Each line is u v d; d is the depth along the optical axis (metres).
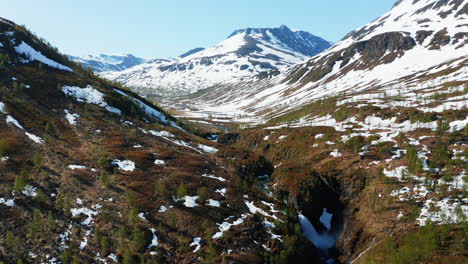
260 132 170.00
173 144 129.50
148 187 89.25
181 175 99.19
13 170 84.31
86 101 146.38
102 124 130.38
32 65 156.88
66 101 139.25
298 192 100.81
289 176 110.44
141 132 134.12
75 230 69.06
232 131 195.00
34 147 98.62
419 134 112.38
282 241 76.75
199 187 93.94
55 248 63.56
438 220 70.81
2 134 100.00
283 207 94.38
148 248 67.44
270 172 124.00
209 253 68.12
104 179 86.69
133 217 73.38
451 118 115.88
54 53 191.50
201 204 85.19
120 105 156.00
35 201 74.62
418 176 89.44
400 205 80.44
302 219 94.88
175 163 108.44
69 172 89.81
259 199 96.75
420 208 77.00
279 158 138.50
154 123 155.12
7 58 148.50
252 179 111.31
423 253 61.00
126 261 62.34
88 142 111.81
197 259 66.69
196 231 74.81
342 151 117.94
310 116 177.00
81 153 102.62
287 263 69.81
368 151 111.62
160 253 66.69
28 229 66.38
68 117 127.50
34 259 60.19
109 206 78.19
